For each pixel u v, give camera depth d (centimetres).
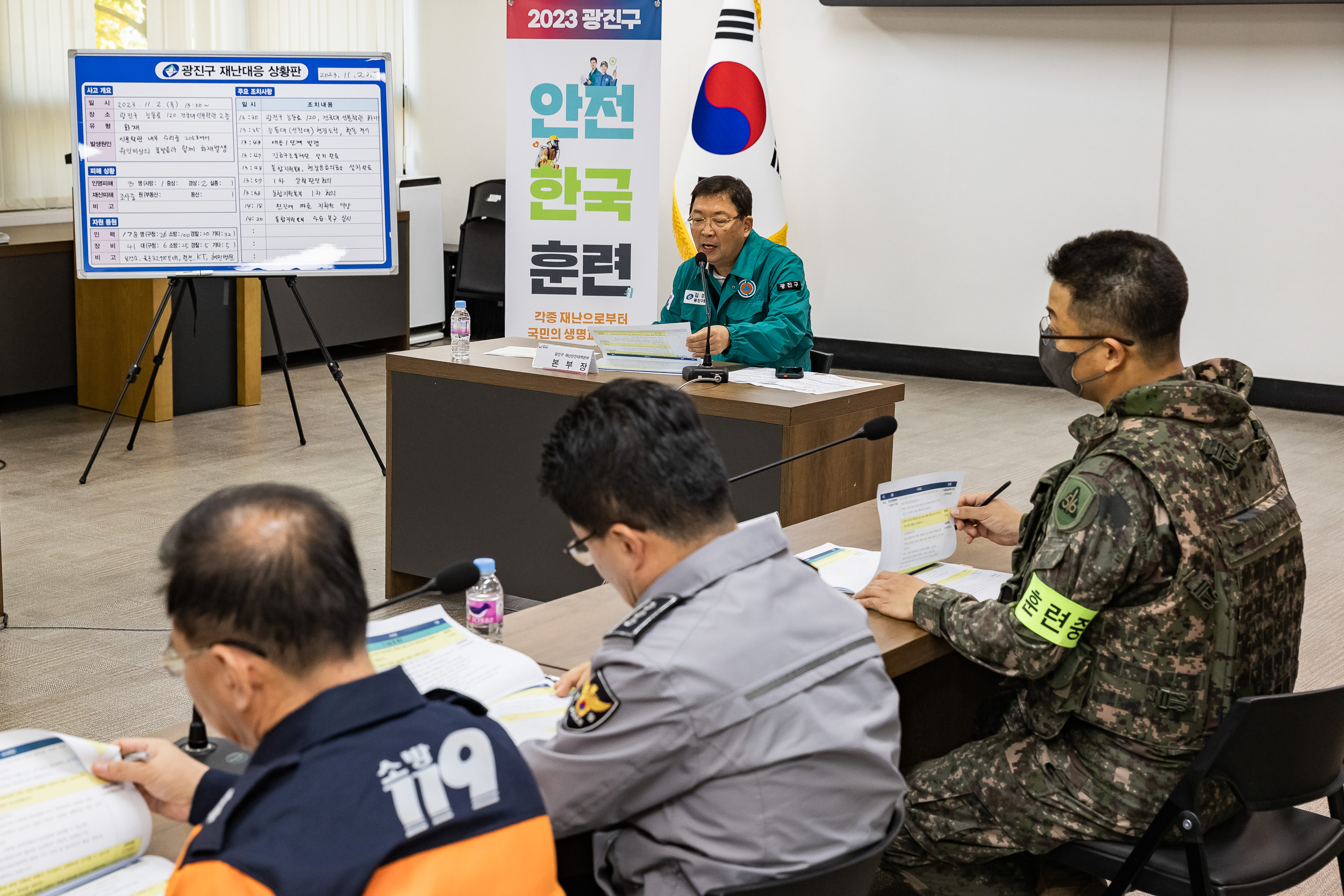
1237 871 172
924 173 770
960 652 183
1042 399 723
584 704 130
